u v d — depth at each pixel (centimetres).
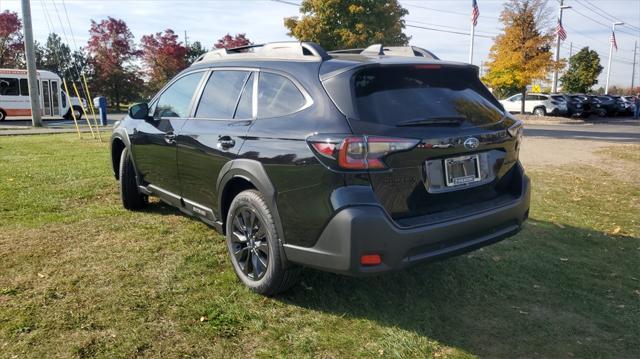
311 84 332
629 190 783
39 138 1430
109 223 527
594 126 2680
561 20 3550
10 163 889
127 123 555
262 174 341
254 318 336
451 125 328
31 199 614
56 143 1273
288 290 372
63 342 299
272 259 343
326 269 309
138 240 475
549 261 451
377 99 317
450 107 338
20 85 2673
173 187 470
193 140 419
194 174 427
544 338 322
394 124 306
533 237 522
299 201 317
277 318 337
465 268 429
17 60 4306
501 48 3008
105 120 1927
